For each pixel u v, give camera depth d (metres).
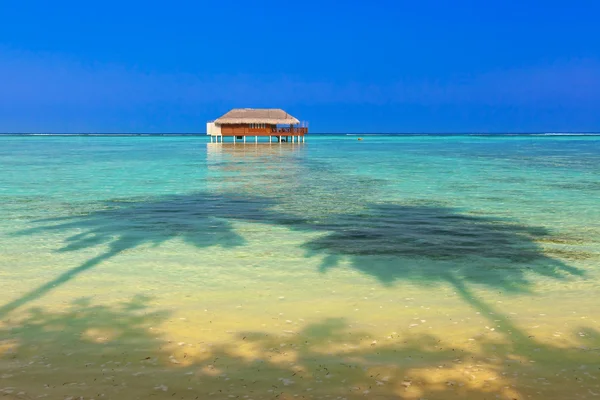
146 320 5.35
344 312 5.60
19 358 4.40
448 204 14.09
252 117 61.16
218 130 62.16
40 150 54.09
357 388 3.88
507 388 3.87
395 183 19.80
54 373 4.12
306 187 18.42
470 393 3.79
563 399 3.70
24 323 5.25
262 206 13.76
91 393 3.79
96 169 27.38
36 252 8.49
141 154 45.09
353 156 40.78
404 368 4.21
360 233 10.12
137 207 13.55
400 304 5.87
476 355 4.47
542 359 4.38
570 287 6.52
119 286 6.60
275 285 6.65
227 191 17.22
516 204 14.08
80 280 6.87
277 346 4.68
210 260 8.00
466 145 69.81
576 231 10.26
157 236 9.82
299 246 8.97
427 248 8.78
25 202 14.48
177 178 22.11
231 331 5.05
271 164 31.38
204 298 6.11
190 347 4.65
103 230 10.41
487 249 8.70
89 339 4.83
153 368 4.21
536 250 8.62
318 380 4.01
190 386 3.90
